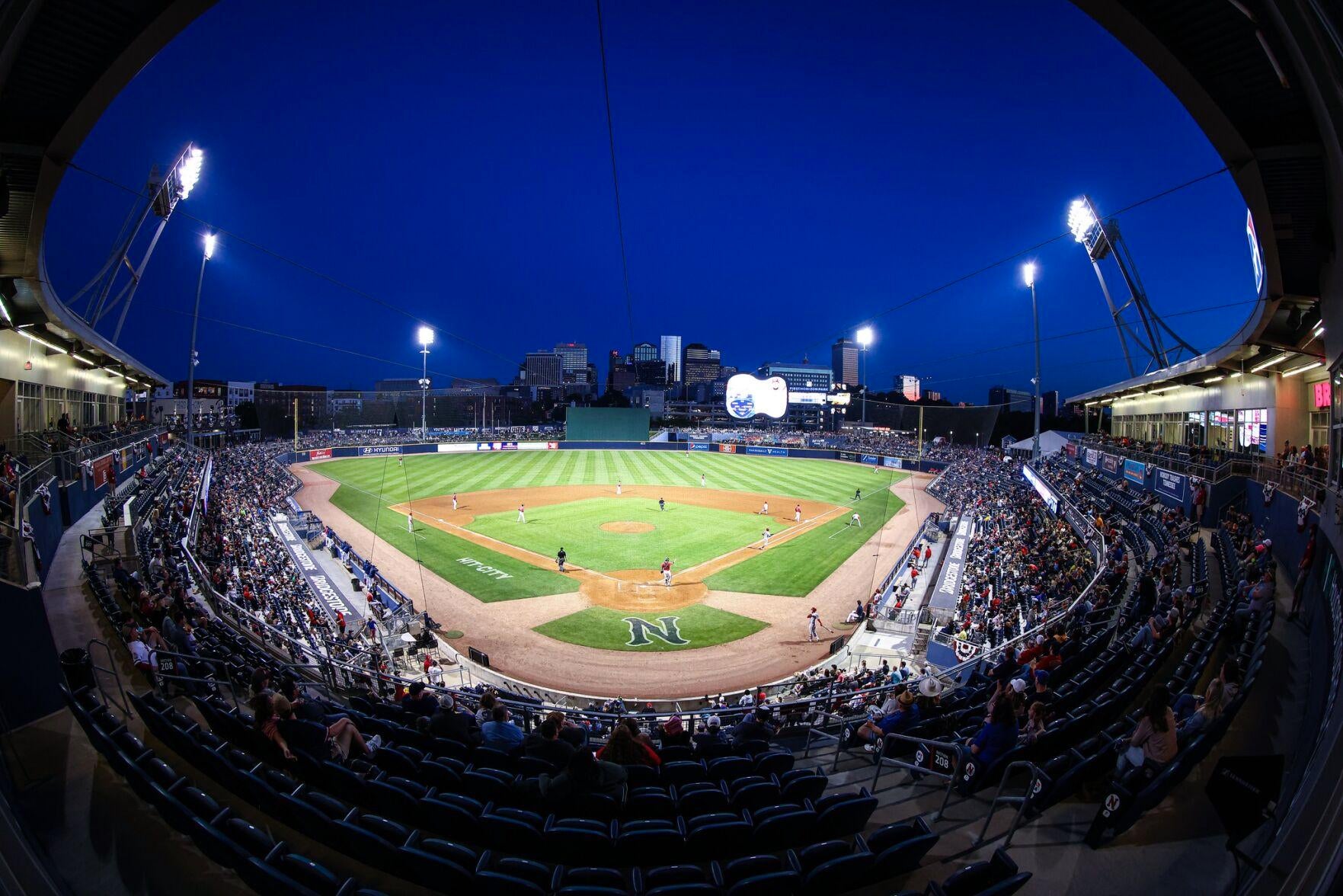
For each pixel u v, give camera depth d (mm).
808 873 4844
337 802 6473
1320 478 15172
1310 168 8492
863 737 9625
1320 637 9953
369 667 17391
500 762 7953
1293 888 3748
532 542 36406
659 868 5012
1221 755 7344
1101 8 7203
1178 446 29406
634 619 24516
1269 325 16562
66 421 23062
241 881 5496
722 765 7938
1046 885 5398
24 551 9883
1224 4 6539
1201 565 16562
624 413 94500
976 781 7125
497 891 4863
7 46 4547
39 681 8648
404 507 47219
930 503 52281
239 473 47281
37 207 11078
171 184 30062
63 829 6137
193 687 9367
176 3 7234
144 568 15016
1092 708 8500
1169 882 5355
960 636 19312
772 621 24578
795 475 68062
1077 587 19969
